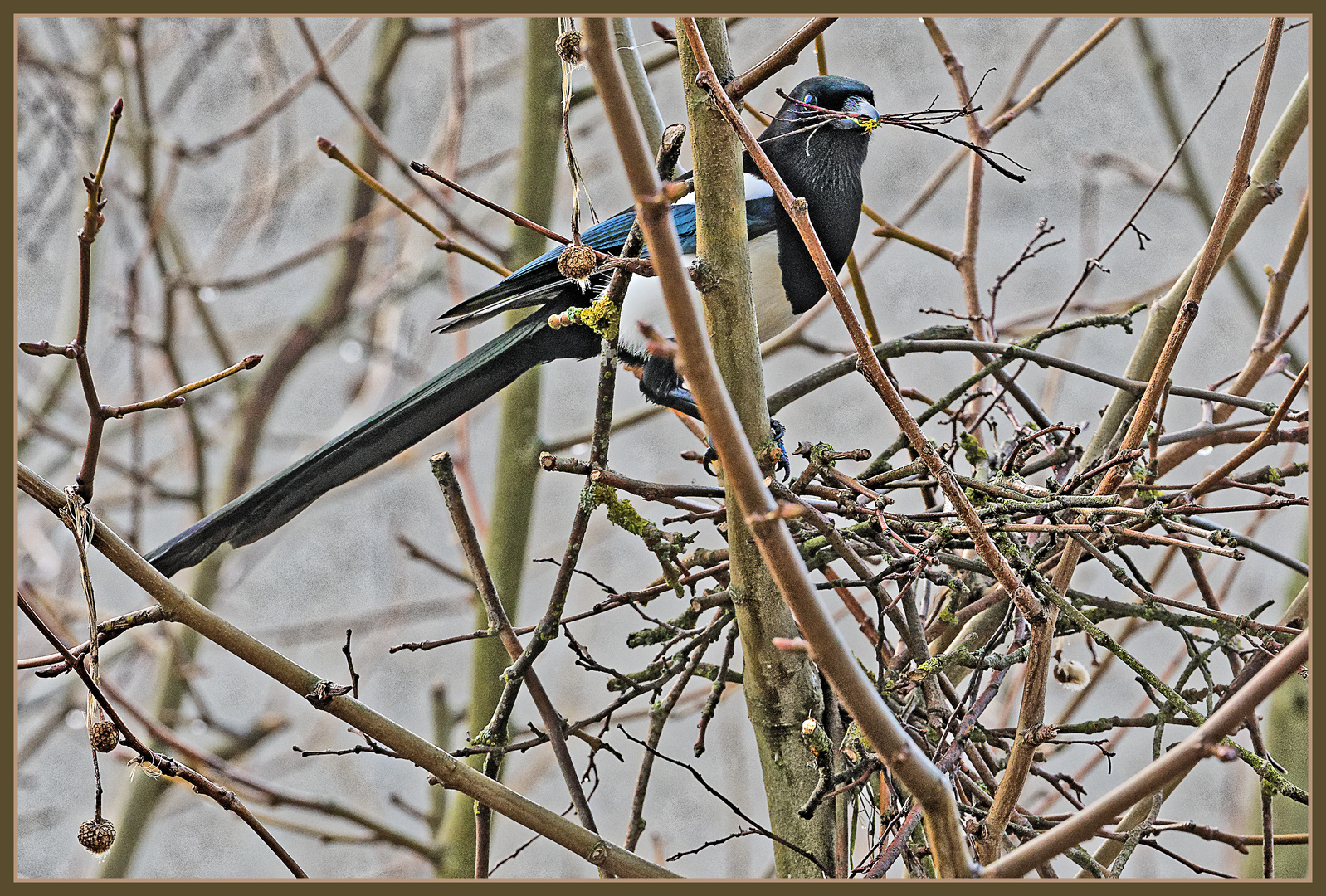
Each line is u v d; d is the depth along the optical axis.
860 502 6.20
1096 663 5.82
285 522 6.52
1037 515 5.56
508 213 4.94
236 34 14.83
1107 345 14.47
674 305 3.30
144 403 4.24
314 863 14.17
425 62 16.67
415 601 14.42
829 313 14.53
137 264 11.45
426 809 14.50
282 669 4.65
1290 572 8.68
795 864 5.17
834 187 7.92
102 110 12.99
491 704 8.23
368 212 12.98
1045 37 8.39
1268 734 8.20
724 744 11.36
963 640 6.37
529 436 8.84
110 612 13.98
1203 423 6.57
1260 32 15.21
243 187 14.18
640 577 14.41
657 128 6.77
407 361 13.16
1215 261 4.57
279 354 12.77
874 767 4.75
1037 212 15.21
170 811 13.83
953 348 6.49
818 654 3.49
